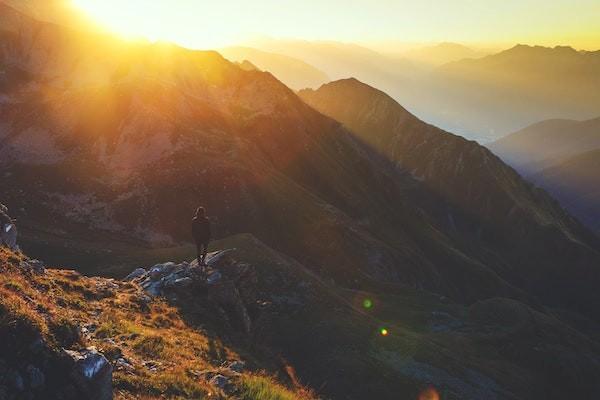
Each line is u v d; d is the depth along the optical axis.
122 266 73.19
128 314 25.81
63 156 119.31
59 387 13.40
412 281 127.50
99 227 103.25
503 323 86.88
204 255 37.94
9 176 110.69
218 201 113.94
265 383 21.39
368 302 81.19
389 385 43.34
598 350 93.00
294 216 118.38
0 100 138.00
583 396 70.12
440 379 48.78
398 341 52.22
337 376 41.94
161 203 109.44
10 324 13.48
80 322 21.19
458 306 97.88
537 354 74.62
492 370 61.69
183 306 32.25
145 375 17.73
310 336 46.62
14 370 12.73
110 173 116.25
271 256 63.69
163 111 131.25
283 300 53.00
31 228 96.00
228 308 35.72
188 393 17.36
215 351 25.47
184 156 119.94
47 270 27.59
